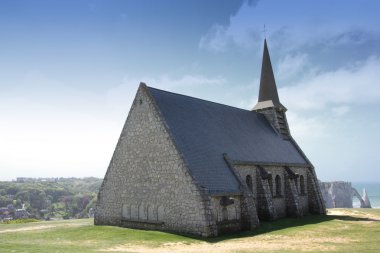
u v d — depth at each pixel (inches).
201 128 1323.8
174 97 1347.2
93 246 873.5
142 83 1269.7
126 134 1289.4
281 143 1809.8
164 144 1157.7
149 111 1222.3
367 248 833.5
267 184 1414.9
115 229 1143.6
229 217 1128.2
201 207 1028.5
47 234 1099.9
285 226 1274.6
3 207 5344.5
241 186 1202.0
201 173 1112.2
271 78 2006.6
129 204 1233.4
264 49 2049.7
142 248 858.1
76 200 6304.1
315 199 1771.7
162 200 1132.5
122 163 1284.4
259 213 1384.1
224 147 1334.9
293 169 1690.5
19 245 842.2
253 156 1438.2
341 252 780.6
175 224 1087.0
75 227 1233.4
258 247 862.5
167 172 1134.4
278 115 1936.5
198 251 803.4
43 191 6520.7
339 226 1280.8
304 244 908.0
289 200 1569.9
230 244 914.7
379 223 1371.8
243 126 1631.4
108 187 1317.7
